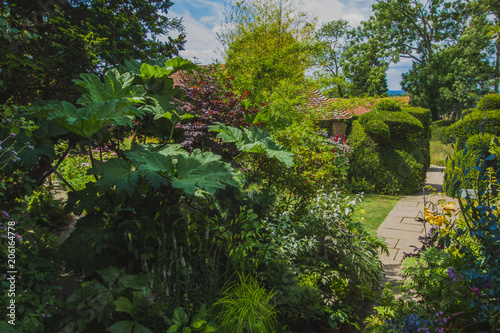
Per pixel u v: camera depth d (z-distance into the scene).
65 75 4.63
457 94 24.59
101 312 2.51
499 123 8.05
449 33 30.03
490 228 2.35
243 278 3.21
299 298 3.17
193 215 3.51
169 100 4.66
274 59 7.51
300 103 6.95
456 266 2.73
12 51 3.78
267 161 4.69
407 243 5.97
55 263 3.36
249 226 3.65
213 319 2.87
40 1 4.09
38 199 5.23
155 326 2.62
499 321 2.35
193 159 3.53
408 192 10.38
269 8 12.27
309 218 4.07
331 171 5.07
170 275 3.02
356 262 3.71
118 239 3.16
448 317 2.51
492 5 27.23
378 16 30.94
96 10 4.89
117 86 3.91
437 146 18.33
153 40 6.06
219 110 4.68
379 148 10.89
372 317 3.10
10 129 2.84
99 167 3.26
